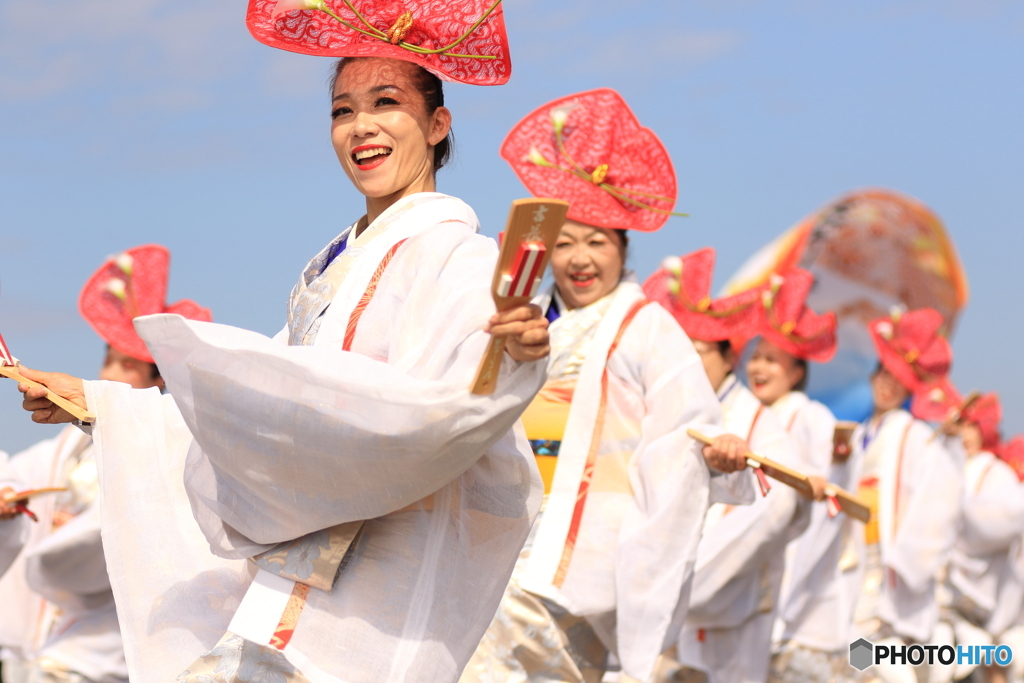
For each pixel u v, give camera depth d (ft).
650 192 36.94
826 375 74.79
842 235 73.05
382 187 21.12
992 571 73.72
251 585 19.30
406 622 19.38
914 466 61.46
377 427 17.53
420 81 21.50
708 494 34.27
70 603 43.14
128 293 48.42
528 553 32.89
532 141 37.45
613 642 33.78
